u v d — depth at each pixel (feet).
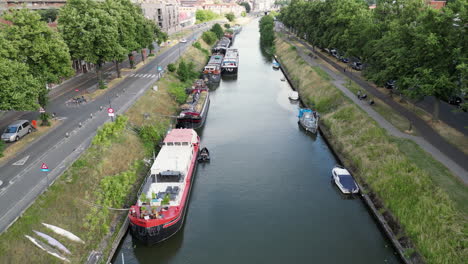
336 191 142.61
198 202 134.31
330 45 297.53
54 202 104.27
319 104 229.86
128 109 184.44
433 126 163.32
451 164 127.34
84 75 263.90
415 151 136.87
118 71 251.60
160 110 206.18
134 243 110.63
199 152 169.48
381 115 179.73
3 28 146.10
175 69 283.18
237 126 211.20
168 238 111.75
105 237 104.58
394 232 111.14
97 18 202.90
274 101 262.67
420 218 106.73
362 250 109.60
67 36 199.11
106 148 137.90
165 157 136.87
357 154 154.92
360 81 253.44
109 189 119.14
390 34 184.65
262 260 105.60
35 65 151.43
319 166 162.61
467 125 162.50
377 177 134.31
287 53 405.39
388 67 167.43
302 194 140.36
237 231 118.32
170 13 561.43
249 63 407.03
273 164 164.25
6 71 123.34
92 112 180.75
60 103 195.31
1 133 151.23
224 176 153.17
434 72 143.54
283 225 121.60
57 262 89.10
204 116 215.51
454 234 95.61
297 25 460.55
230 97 272.72
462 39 136.46
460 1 136.98
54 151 135.03
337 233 117.60
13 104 129.18
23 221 93.25
